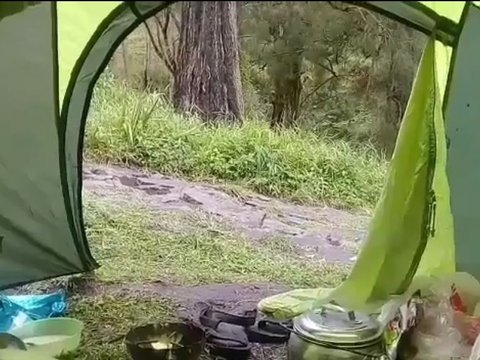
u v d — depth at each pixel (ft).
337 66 14.84
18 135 7.13
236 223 10.96
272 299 7.15
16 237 7.68
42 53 6.58
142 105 13.99
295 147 13.47
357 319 5.84
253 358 6.42
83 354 6.61
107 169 12.82
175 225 10.62
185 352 5.90
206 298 8.05
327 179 12.82
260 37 15.12
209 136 13.65
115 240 9.85
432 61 6.14
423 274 6.69
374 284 6.53
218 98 15.12
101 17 5.99
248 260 9.47
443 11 5.08
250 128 14.02
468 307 6.27
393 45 14.44
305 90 15.03
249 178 12.87
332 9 14.69
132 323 7.34
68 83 6.81
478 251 7.02
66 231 8.04
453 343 5.75
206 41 15.08
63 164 7.45
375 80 14.57
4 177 7.29
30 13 6.22
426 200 6.37
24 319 6.86
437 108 6.46
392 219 6.55
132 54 15.19
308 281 8.73
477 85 6.68
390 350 5.74
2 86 6.82
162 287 8.37
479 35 6.24
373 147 14.19
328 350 5.56
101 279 8.49
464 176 6.98
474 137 6.84
